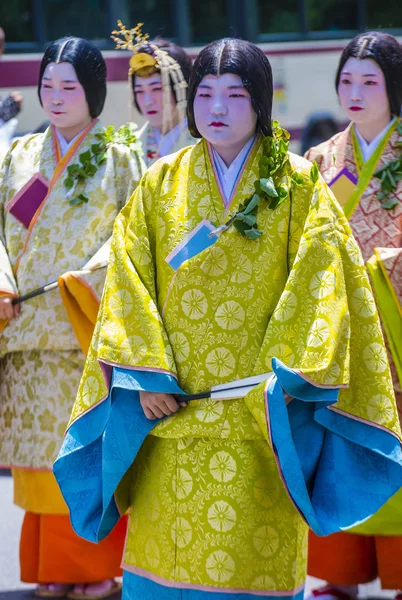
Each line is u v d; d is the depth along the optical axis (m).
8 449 9.89
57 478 7.66
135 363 7.16
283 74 24.06
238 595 7.09
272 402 6.85
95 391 7.50
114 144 9.80
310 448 7.32
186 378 7.22
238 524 7.07
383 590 9.96
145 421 7.30
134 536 7.57
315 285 7.06
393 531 9.03
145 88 11.20
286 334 7.02
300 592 7.47
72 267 9.55
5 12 21.94
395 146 9.66
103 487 7.37
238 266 7.21
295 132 24.34
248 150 7.40
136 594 7.51
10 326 9.67
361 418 7.32
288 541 7.29
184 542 7.20
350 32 24.34
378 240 9.52
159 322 7.23
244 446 7.12
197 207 7.37
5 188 9.85
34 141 9.95
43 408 9.61
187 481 7.20
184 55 11.41
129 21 22.19
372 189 9.61
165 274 7.36
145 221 7.50
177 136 11.21
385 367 7.33
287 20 23.98
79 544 9.52
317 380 6.91
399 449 7.30
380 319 9.05
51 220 9.66
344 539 9.23
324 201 7.22
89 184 9.68
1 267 9.62
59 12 21.97
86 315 9.34
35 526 9.73
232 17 23.31
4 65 21.88
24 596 9.81
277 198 7.24
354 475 7.32
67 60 9.56
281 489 7.24
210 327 7.20
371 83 9.52
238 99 7.28
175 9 22.66
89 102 9.69
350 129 9.86
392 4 24.44
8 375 9.92
